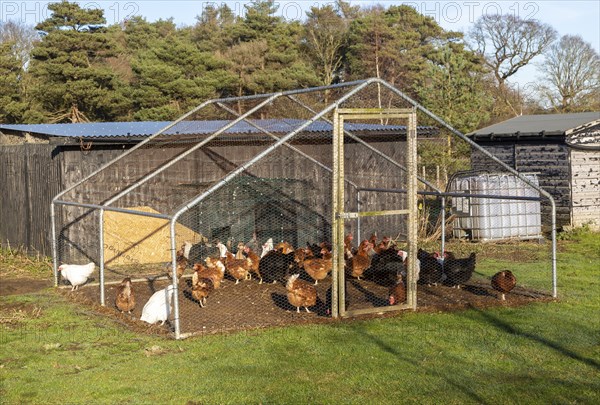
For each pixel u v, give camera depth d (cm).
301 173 1688
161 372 759
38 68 3462
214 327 948
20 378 742
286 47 4022
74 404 668
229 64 3797
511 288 1116
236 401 675
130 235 1512
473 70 4366
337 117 998
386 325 959
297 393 696
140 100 3497
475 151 2238
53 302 1130
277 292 1190
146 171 1556
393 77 3947
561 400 681
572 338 895
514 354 827
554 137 1978
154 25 4894
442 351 838
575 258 1552
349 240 1489
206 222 1551
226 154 1620
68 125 1806
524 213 1827
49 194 1524
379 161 1792
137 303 1115
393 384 723
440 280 1223
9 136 1917
